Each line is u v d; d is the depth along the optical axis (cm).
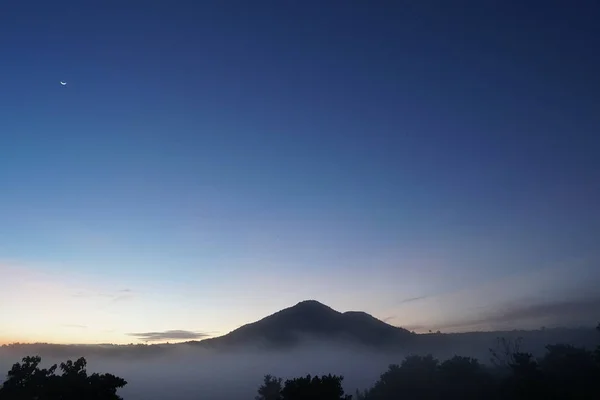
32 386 4575
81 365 4866
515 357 7894
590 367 7994
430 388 9219
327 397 5444
